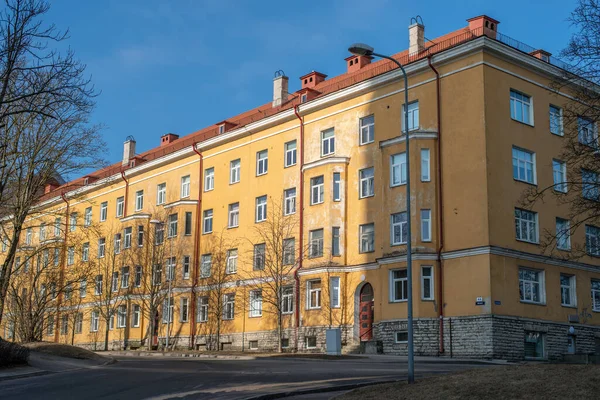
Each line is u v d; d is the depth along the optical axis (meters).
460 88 36.75
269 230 46.19
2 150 33.28
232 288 48.50
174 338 51.34
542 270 36.69
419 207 36.72
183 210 52.81
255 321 46.31
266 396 17.91
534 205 36.97
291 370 25.44
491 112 35.84
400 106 39.69
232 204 50.12
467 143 35.97
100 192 63.34
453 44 38.34
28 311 41.25
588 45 25.48
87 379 22.59
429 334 35.38
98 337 59.38
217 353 40.56
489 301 33.59
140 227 56.59
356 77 43.91
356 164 41.94
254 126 48.44
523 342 34.62
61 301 57.12
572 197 38.44
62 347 31.27
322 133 44.28
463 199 35.66
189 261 52.09
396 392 16.66
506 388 15.23
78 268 49.06
